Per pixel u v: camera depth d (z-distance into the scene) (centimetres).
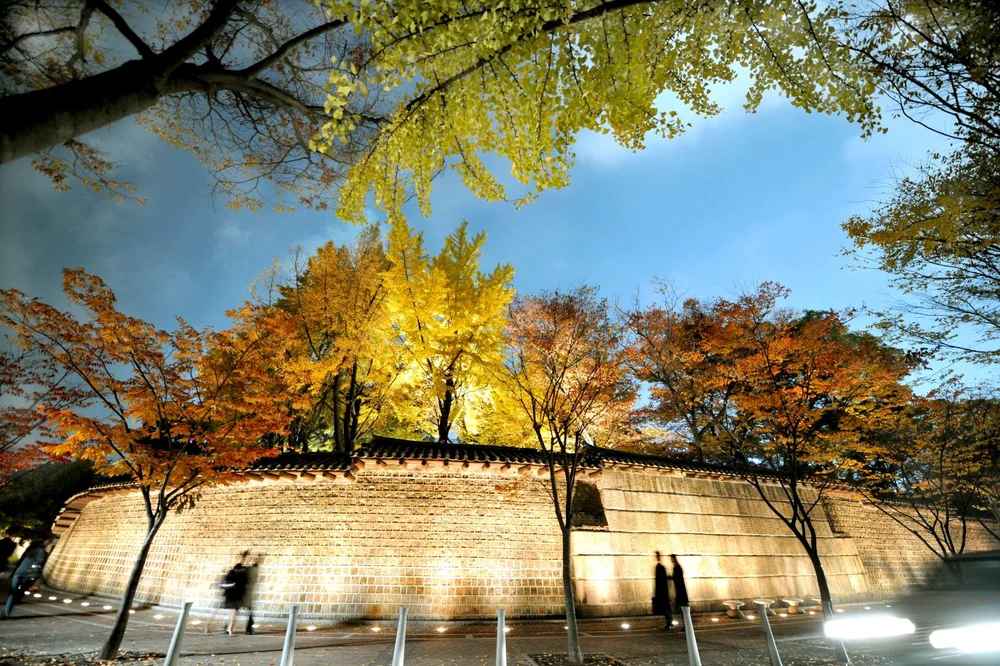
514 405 1349
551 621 1061
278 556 1093
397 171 544
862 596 1510
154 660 686
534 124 480
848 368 1047
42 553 1095
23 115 280
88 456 827
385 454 1161
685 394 1433
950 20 425
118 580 1307
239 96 661
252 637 872
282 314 922
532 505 1200
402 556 1093
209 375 863
